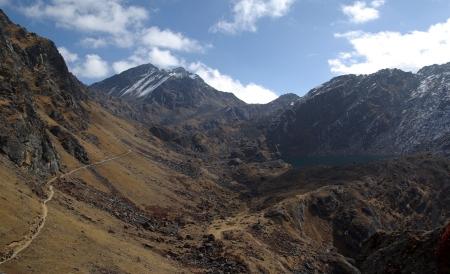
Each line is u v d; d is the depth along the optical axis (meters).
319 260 167.88
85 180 161.38
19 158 119.12
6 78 154.62
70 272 73.56
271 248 165.88
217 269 125.88
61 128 186.25
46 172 136.00
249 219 195.75
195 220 188.50
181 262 122.44
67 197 124.00
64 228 90.56
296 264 158.88
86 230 99.88
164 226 161.50
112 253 94.81
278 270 144.62
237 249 148.50
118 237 114.56
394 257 32.94
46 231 83.38
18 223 78.94
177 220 177.50
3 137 116.56
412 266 30.98
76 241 88.50
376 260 34.34
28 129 131.62
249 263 137.25
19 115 130.75
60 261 75.31
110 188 174.50
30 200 94.31
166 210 188.75
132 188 190.50
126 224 139.75
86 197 141.88
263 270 137.88
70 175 154.12
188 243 145.12
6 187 90.62
